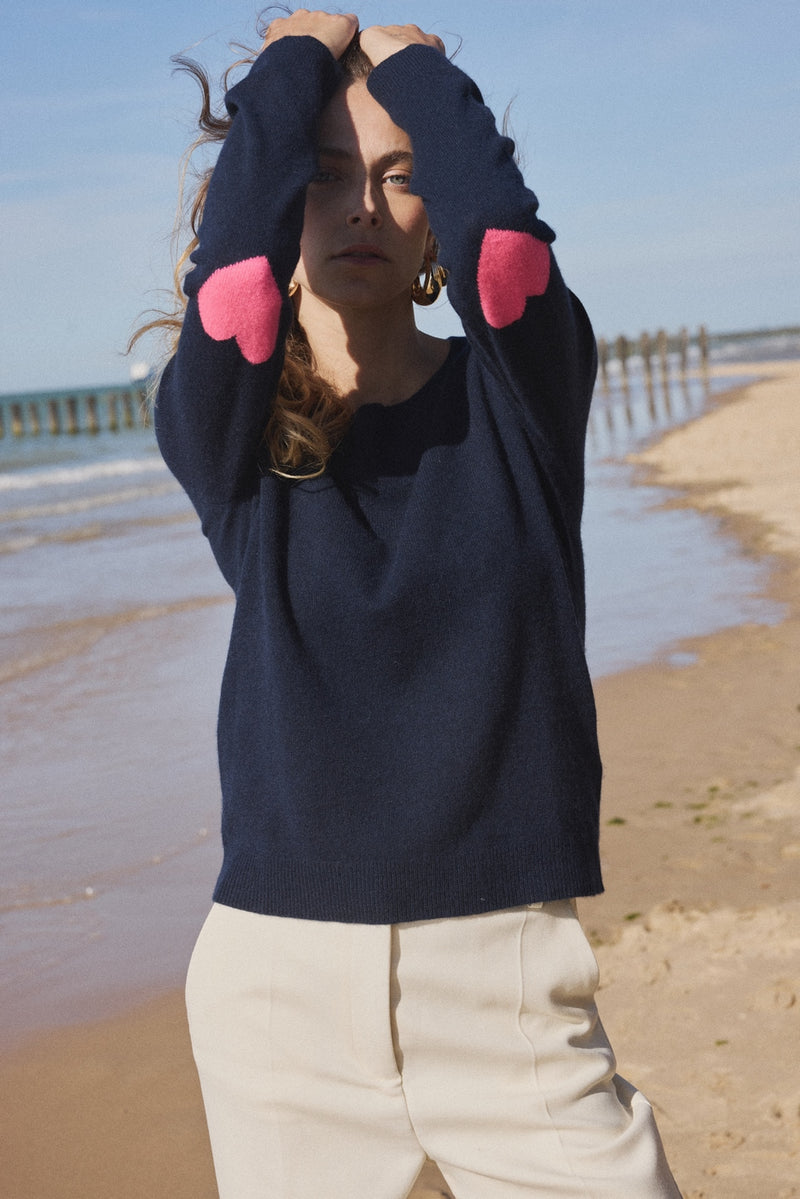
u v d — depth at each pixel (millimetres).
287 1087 1461
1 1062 3148
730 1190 2408
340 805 1444
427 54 1556
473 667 1453
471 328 1505
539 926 1465
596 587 9258
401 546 1489
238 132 1525
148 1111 2916
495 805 1455
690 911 3650
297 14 1633
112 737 6215
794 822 4281
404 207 1568
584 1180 1378
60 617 9641
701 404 33438
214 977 1507
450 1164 1442
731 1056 2895
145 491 22625
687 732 5469
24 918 4051
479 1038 1432
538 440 1560
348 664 1462
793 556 9797
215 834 4770
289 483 1545
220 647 8289
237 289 1442
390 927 1427
